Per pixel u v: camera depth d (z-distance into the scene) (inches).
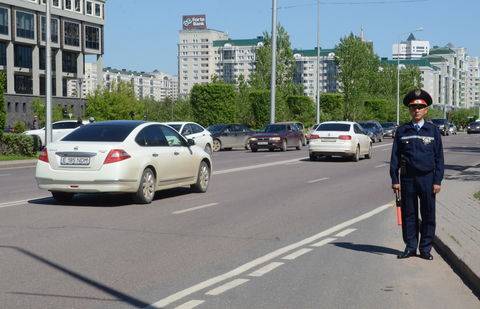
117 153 506.0
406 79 4045.3
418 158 318.7
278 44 2751.0
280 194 627.2
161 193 622.2
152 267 302.2
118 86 2625.5
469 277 282.5
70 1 3489.2
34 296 249.6
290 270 301.0
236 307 238.2
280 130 1577.3
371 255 338.6
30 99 3265.3
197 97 2262.6
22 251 333.7
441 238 361.1
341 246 362.9
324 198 598.5
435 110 4955.7
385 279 285.9
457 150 1583.4
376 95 3735.2
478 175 813.9
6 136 1184.2
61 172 508.1
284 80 2783.0
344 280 282.8
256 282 277.1
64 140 525.0
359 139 1158.3
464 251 320.8
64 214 470.3
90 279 277.6
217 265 309.0
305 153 1451.8
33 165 1081.4
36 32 3289.9
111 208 507.2
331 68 5949.8
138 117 2650.1
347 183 748.6
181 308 235.5
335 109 3031.5
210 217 467.2
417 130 320.2
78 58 3629.4
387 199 594.2
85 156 505.0
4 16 3112.7
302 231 412.5
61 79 3467.0
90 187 505.0
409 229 331.0
